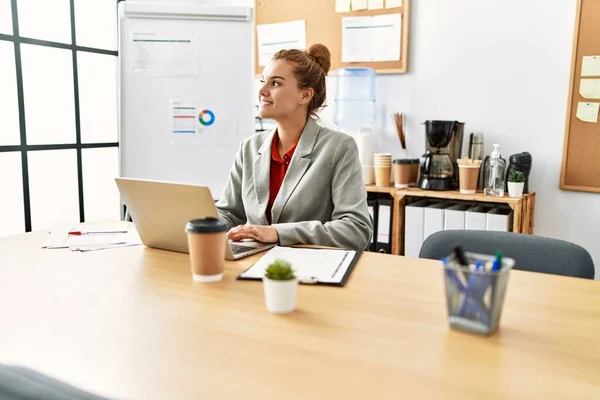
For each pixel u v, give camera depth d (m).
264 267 1.21
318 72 1.77
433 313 0.96
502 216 2.48
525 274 1.20
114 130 3.31
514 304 1.00
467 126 2.85
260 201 1.75
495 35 2.73
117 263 1.27
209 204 1.23
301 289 1.08
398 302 1.01
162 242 1.39
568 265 1.34
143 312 0.95
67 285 1.10
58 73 2.90
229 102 2.96
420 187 2.76
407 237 2.73
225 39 2.93
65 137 2.98
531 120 2.71
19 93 2.68
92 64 3.12
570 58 2.58
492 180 2.57
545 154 2.70
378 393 0.67
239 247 1.39
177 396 0.67
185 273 1.19
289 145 1.79
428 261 1.30
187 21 2.92
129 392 0.68
